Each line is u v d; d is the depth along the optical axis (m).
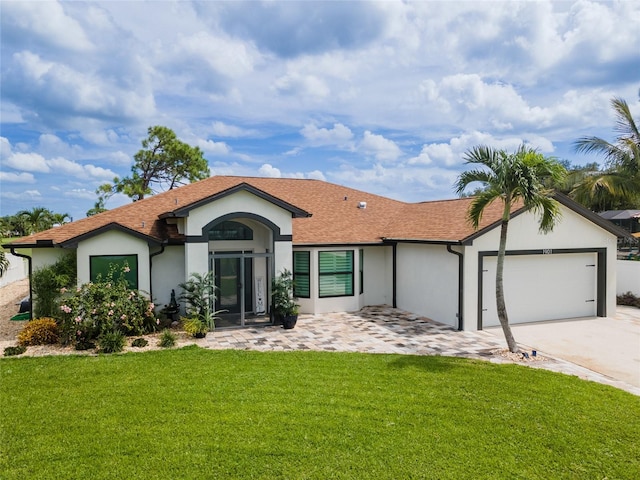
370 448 6.75
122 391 9.05
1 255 26.89
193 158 38.09
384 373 10.32
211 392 8.99
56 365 10.90
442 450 6.71
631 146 20.55
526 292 16.50
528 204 11.44
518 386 9.48
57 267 15.05
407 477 6.01
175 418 7.74
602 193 22.45
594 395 8.98
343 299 18.72
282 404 8.40
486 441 7.02
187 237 15.14
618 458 6.56
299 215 16.78
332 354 12.06
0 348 12.81
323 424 7.54
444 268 16.16
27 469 6.11
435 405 8.41
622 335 14.57
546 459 6.51
